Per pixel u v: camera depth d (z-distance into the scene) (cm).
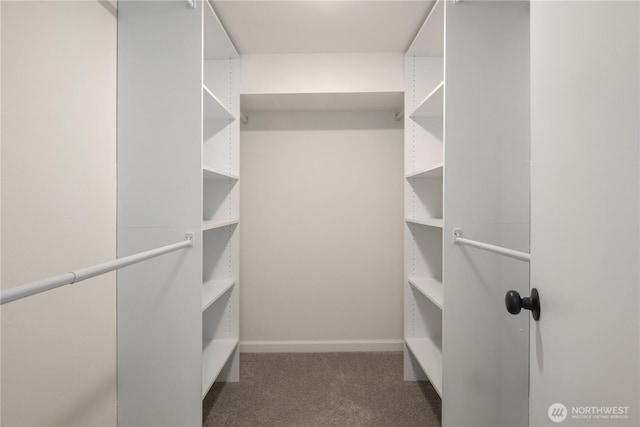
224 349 211
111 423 152
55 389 119
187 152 156
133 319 156
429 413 189
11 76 101
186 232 155
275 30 204
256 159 276
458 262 158
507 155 159
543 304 68
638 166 43
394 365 248
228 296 229
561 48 62
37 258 111
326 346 274
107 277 149
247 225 276
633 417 45
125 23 157
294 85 232
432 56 231
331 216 276
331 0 176
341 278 277
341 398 204
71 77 126
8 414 102
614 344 48
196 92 156
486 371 158
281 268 276
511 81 158
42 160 113
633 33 44
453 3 158
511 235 158
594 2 53
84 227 133
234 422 181
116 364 155
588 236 54
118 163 156
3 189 99
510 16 159
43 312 114
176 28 156
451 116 158
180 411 154
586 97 54
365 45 223
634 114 44
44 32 113
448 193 158
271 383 222
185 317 155
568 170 60
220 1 176
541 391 69
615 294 48
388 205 276
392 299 277
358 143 276
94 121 140
